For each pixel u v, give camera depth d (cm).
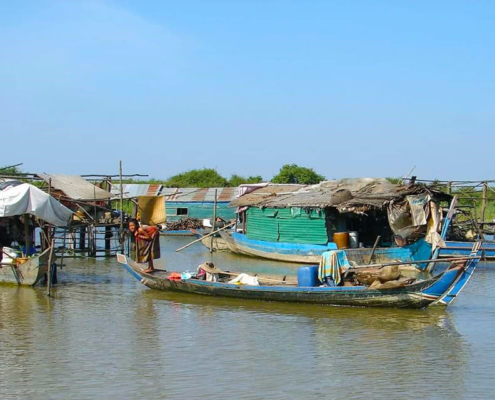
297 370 1240
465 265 1711
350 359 1317
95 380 1177
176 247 3950
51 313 1781
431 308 1789
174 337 1507
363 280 1844
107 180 3506
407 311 1769
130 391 1115
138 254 2209
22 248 2364
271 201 3219
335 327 1603
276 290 1866
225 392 1109
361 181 3109
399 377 1198
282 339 1486
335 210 2908
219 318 1719
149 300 1978
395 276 1781
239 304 1898
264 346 1423
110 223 3027
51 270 2195
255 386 1142
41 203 2197
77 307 1867
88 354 1353
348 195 2781
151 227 2217
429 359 1317
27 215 2288
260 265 2988
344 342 1455
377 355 1348
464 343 1442
